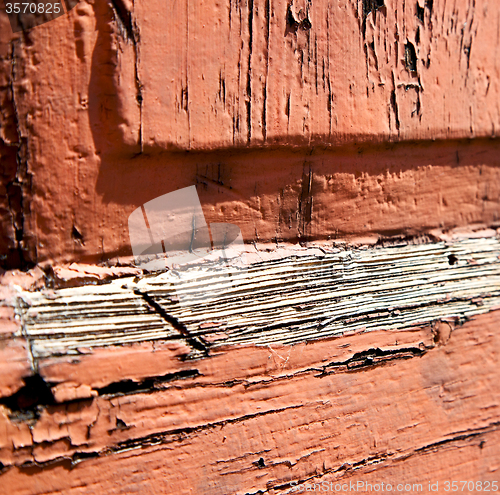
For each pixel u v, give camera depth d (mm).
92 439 756
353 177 1032
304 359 946
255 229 956
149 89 774
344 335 988
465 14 1077
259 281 919
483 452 1141
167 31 775
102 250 819
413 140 1056
